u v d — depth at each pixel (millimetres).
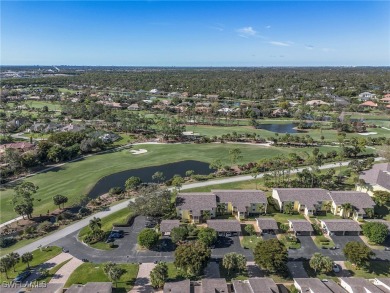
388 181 103750
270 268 67625
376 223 81438
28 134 187125
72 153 145250
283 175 115875
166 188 111125
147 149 160500
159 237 82312
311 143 169125
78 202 99875
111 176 126125
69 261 73688
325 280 66188
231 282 66500
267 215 94750
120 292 63875
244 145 167500
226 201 94312
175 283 63656
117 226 88625
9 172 123500
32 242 81250
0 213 95938
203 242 73938
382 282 64062
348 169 124688
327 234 85062
